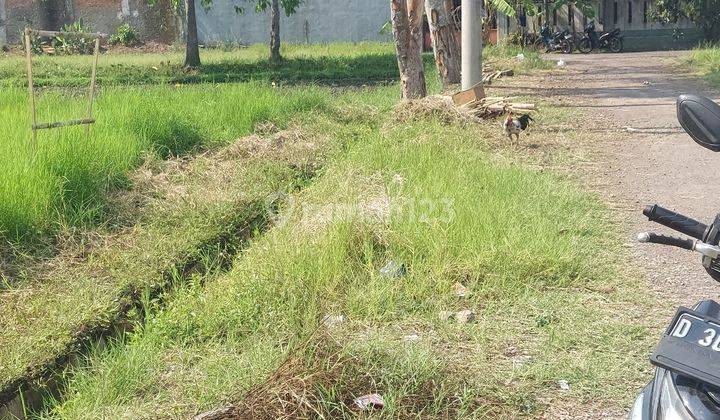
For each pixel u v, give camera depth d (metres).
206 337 6.04
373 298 6.39
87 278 7.15
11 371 5.38
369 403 4.77
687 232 2.91
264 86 18.30
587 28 40.06
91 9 42.66
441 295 6.60
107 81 26.78
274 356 5.47
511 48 37.38
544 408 4.90
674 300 6.62
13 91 15.88
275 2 32.25
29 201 8.39
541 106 18.03
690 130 2.86
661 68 28.67
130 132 12.22
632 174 11.29
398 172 10.29
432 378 5.09
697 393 2.52
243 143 12.61
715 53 30.77
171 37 43.44
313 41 44.00
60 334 5.93
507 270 6.94
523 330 5.99
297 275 6.71
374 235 7.61
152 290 6.93
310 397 4.74
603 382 5.20
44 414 5.22
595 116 16.62
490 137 13.77
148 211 9.22
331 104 16.80
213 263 7.78
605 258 7.56
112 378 5.23
